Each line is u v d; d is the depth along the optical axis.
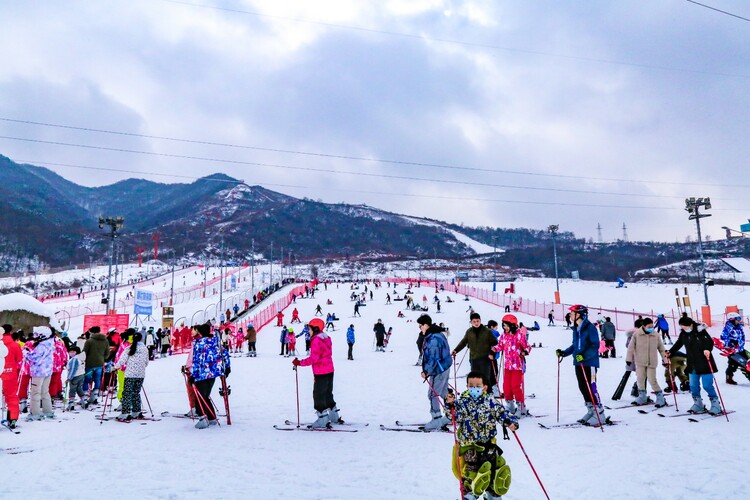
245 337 28.66
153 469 6.54
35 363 10.26
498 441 7.78
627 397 11.72
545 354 22.92
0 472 6.43
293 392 14.12
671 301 54.75
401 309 54.62
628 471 6.09
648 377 10.34
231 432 8.83
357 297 62.97
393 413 10.60
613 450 7.03
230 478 6.14
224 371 9.63
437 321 43.44
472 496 4.54
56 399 12.63
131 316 48.97
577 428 8.52
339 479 6.07
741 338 12.59
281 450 7.50
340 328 40.84
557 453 6.99
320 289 83.38
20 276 156.62
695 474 5.88
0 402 11.14
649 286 73.94
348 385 15.10
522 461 6.68
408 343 31.64
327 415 9.09
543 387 13.73
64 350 12.23
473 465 4.57
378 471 6.37
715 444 7.13
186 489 5.73
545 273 186.88
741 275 118.69
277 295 73.81
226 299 66.12
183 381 16.92
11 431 8.96
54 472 6.43
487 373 9.14
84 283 150.88
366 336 35.75
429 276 173.12
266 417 10.41
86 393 12.59
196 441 8.12
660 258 193.25
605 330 20.69
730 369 12.70
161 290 95.88
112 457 7.13
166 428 9.24
